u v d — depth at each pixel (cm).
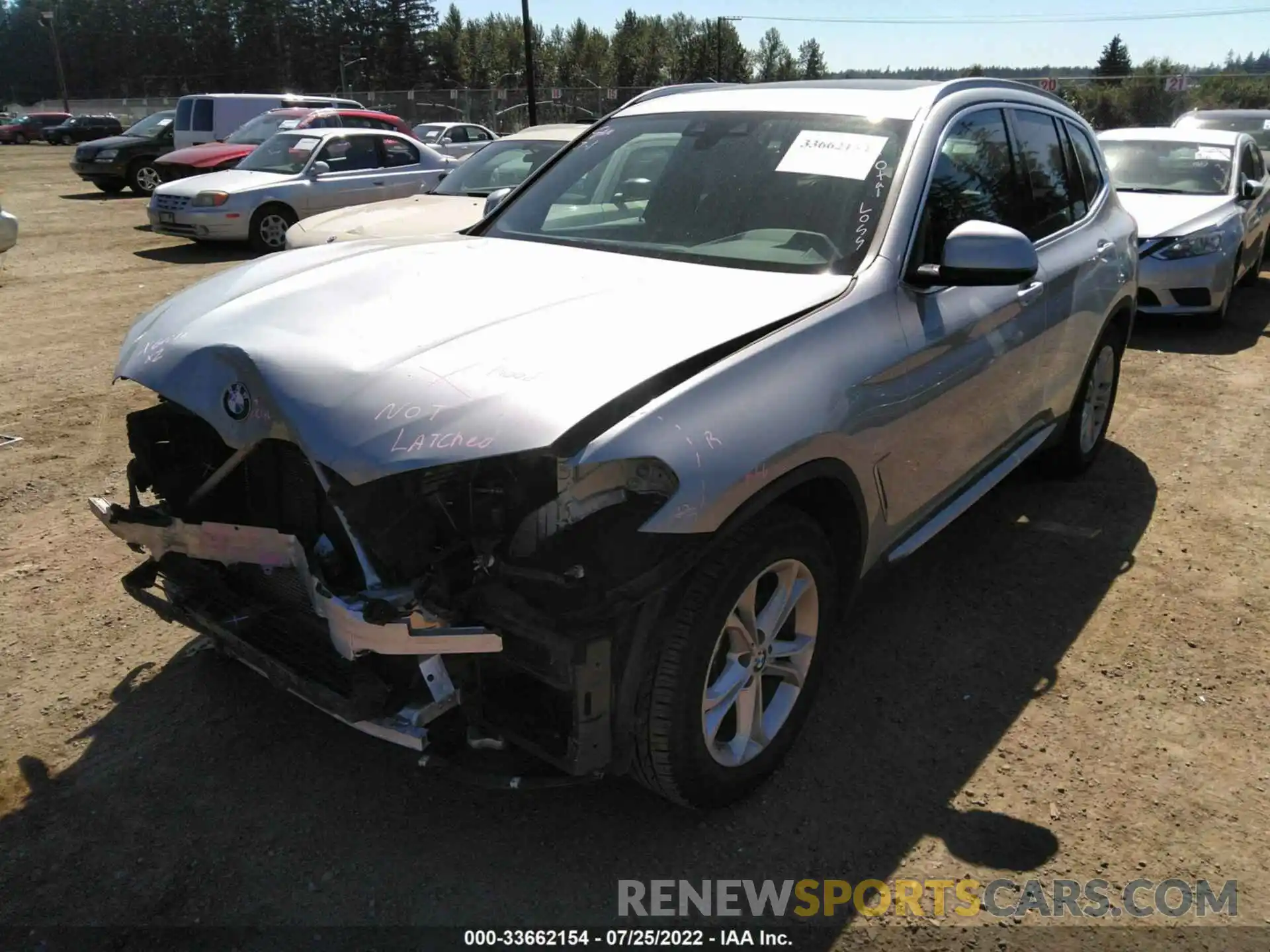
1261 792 295
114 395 648
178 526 272
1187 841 275
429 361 249
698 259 329
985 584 419
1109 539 463
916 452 320
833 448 270
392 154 1399
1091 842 274
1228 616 395
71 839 269
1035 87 462
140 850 266
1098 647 372
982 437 373
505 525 241
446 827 277
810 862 266
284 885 256
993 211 385
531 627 226
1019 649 370
